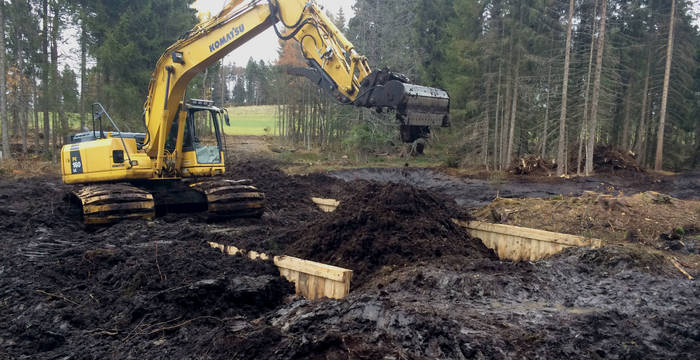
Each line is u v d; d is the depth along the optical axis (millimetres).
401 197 8469
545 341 4305
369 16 33656
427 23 31625
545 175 20984
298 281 6637
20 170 20547
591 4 23422
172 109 9820
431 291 5816
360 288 6297
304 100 32312
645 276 6500
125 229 8914
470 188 18359
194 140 10594
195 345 4594
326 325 4738
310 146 33156
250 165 20719
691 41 27031
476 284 5871
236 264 7105
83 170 10164
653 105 27859
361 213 7777
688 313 5203
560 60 23203
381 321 4613
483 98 24391
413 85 7180
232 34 8805
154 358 4441
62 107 22891
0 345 4762
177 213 10734
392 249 7137
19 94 24656
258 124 56750
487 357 4031
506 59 22000
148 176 10125
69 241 8477
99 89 24156
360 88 7387
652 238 8859
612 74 23422
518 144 25859
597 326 4754
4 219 9672
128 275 6293
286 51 31469
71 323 5211
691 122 28812
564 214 10102
